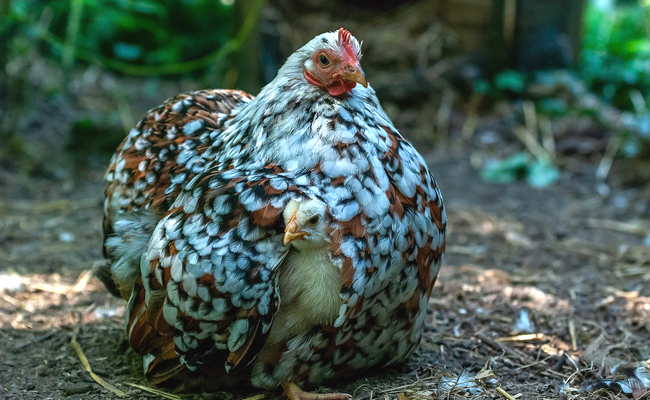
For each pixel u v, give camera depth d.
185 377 1.18
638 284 1.49
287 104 1.12
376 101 1.17
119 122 2.15
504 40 2.48
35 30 2.14
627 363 1.25
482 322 1.36
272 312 1.08
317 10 2.59
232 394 1.18
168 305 1.10
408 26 2.54
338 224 1.08
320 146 1.10
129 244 1.18
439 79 2.46
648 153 2.07
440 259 1.18
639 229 1.72
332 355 1.13
